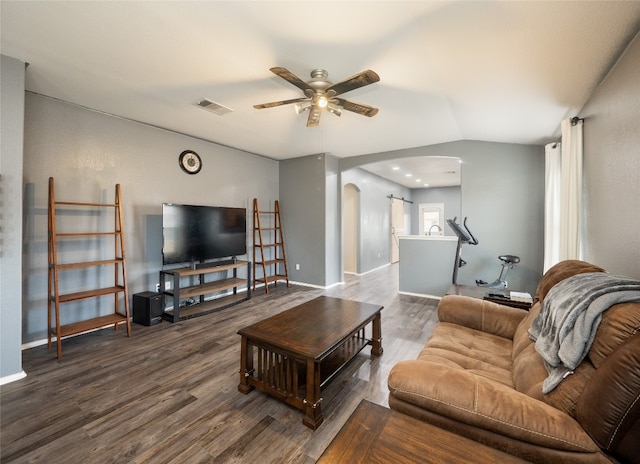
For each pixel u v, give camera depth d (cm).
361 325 226
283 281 590
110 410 188
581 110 268
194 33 191
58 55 218
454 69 223
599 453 92
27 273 276
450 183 914
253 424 177
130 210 354
